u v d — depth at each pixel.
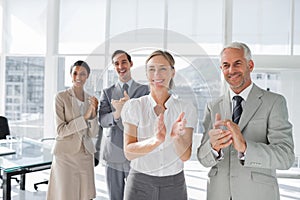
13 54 5.02
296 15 4.44
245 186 1.32
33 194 3.41
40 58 5.00
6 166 2.38
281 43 4.48
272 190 1.32
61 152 2.00
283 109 1.33
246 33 4.52
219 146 1.17
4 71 5.06
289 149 1.27
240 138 1.19
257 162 1.24
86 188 2.09
